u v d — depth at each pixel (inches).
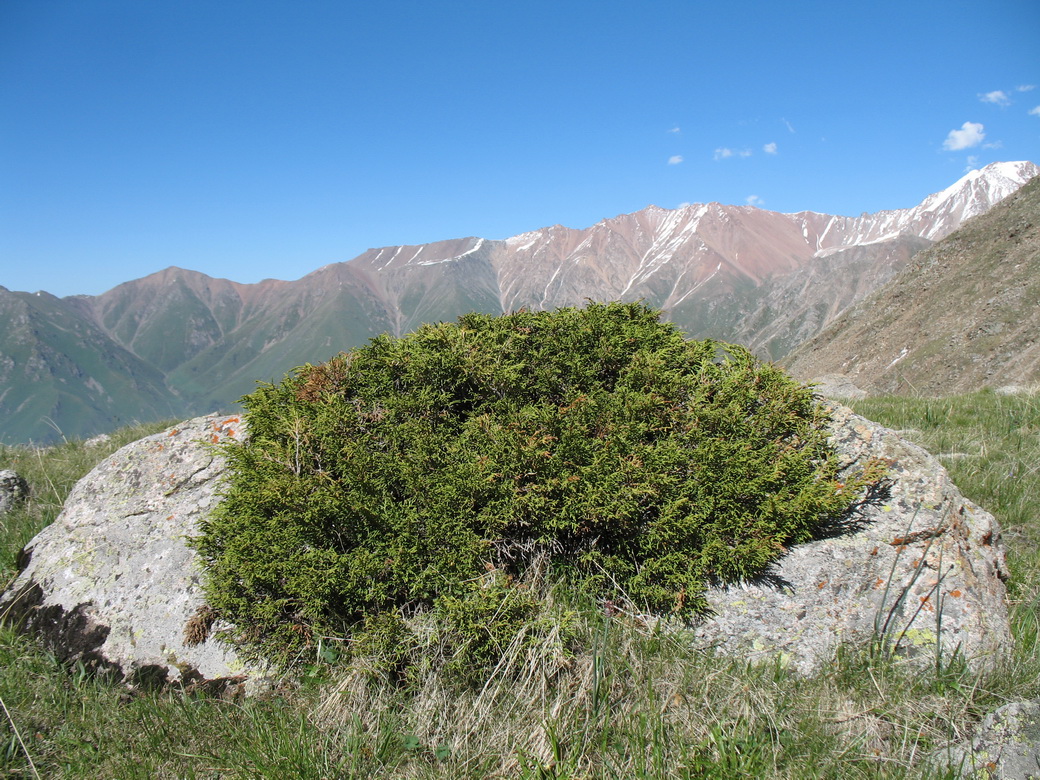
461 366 180.2
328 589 148.1
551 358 189.9
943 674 139.4
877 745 125.7
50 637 177.8
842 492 162.2
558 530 161.9
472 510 155.7
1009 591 179.6
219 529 166.1
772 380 179.6
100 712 150.0
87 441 436.5
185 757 133.0
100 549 195.6
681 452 160.1
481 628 139.6
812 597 156.9
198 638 164.4
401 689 140.4
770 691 136.7
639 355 184.4
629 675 140.3
